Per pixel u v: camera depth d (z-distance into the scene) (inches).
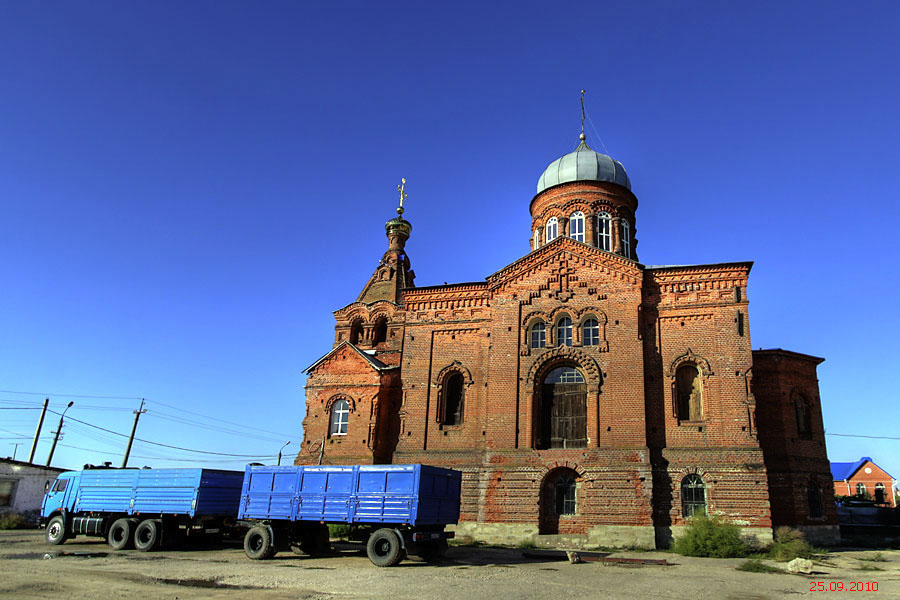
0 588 661.3
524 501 1302.9
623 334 1354.6
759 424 1379.2
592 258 1425.9
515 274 1473.9
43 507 1253.1
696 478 1248.8
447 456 1409.9
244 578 759.1
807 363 1444.4
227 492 1140.5
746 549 1109.7
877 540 1483.8
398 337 1679.4
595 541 1228.5
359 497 944.3
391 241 1943.9
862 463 3838.6
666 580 784.9
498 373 1414.9
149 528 1098.7
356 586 704.4
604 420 1312.7
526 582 749.9
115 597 618.8
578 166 1792.6
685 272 1375.5
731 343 1301.7
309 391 1588.3
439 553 963.3
